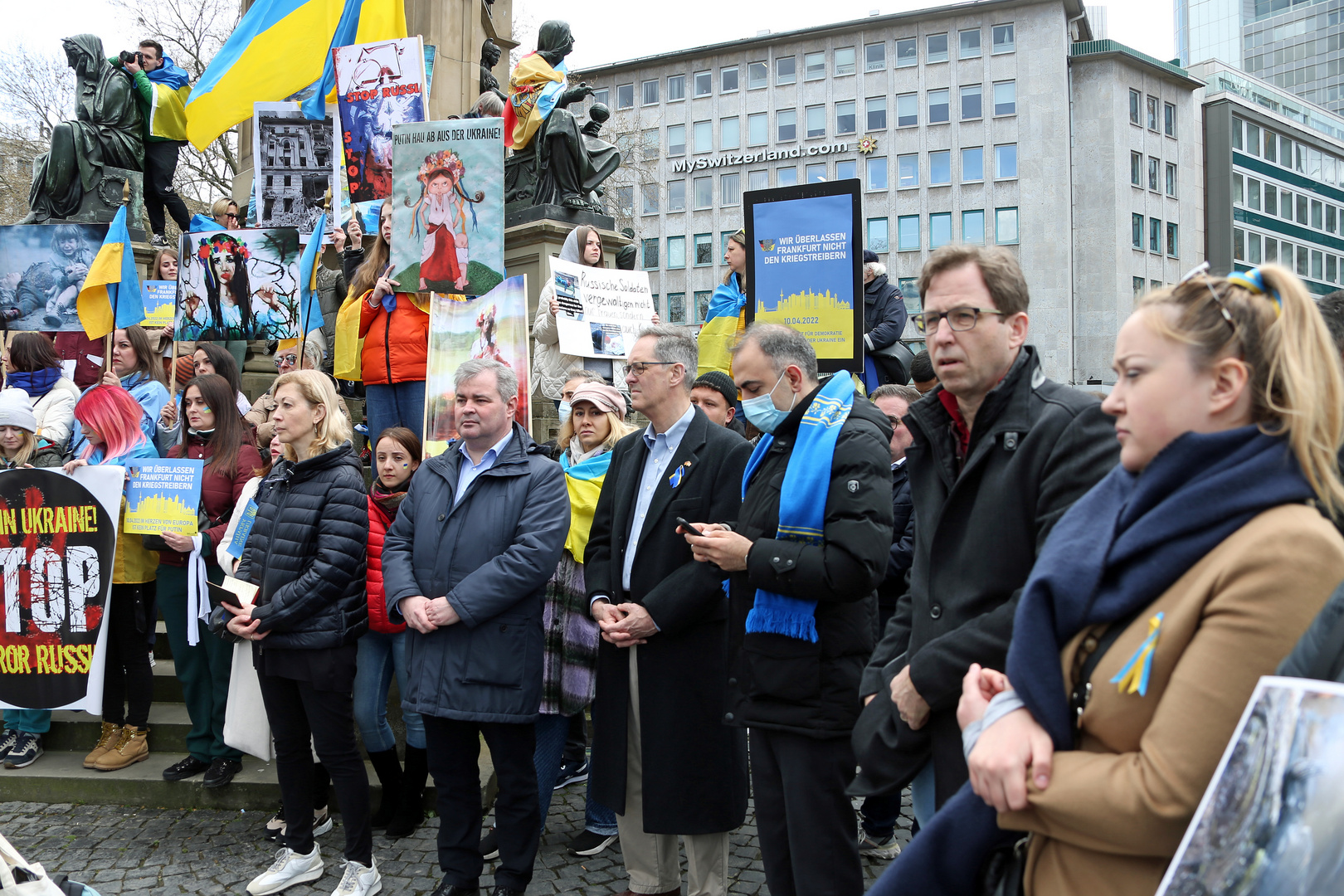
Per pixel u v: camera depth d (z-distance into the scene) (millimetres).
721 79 55375
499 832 3516
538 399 7512
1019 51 49219
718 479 3449
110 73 9492
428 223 5434
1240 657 1272
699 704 3350
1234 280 1459
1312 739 1143
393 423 5887
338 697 3652
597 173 7906
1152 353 1471
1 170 22688
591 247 6414
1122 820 1333
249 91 8273
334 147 7371
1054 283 48344
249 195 11133
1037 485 2094
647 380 3551
